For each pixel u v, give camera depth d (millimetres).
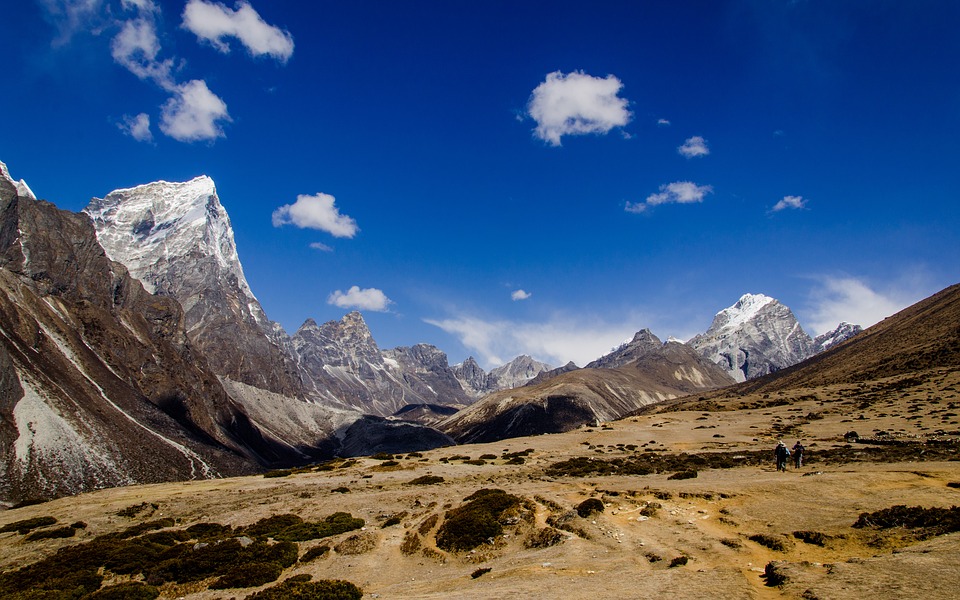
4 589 42156
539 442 109750
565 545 34531
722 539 31219
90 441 164750
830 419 108688
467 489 62750
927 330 183625
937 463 48406
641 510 39750
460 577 32750
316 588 31594
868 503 34844
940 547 23469
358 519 52562
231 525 57469
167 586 40156
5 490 129750
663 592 22000
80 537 59312
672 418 132125
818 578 21109
